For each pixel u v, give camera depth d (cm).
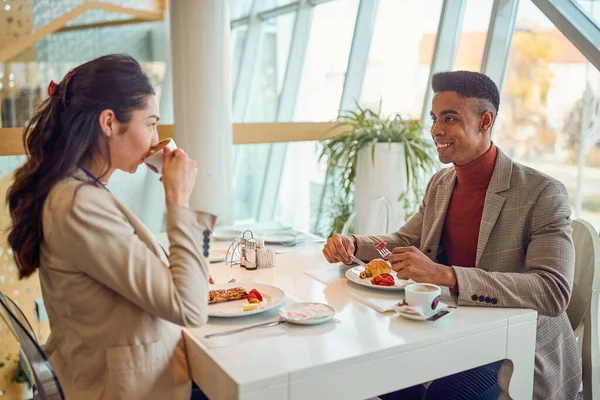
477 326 139
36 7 365
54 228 120
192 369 134
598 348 184
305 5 506
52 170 123
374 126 367
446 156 179
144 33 414
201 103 340
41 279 133
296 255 219
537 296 151
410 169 359
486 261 173
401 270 158
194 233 127
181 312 121
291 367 117
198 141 344
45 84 372
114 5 397
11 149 335
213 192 349
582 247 187
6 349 278
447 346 135
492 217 171
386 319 145
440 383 167
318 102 508
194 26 333
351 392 123
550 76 316
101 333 124
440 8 376
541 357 162
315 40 501
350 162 365
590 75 291
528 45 328
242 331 137
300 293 169
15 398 270
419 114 409
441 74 178
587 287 182
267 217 577
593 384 184
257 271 196
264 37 546
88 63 128
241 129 394
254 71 557
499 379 152
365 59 463
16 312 146
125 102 126
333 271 193
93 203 120
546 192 166
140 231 129
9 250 319
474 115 174
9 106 357
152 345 127
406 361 130
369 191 350
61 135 124
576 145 305
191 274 124
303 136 420
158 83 425
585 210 307
